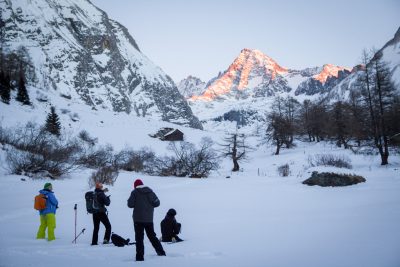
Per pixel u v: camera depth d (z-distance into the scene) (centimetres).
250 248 832
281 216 1386
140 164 5081
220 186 3023
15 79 11200
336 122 6094
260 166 5647
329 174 2636
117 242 976
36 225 1370
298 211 1520
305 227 1081
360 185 2536
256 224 1220
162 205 1936
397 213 1227
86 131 8144
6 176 3198
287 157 5884
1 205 1920
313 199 1969
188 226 1278
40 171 3541
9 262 712
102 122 9944
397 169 3378
